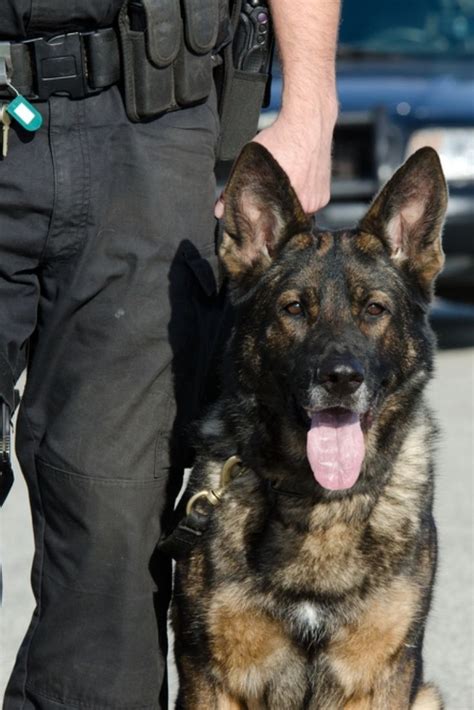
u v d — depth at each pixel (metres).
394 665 7.66
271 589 7.48
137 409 7.09
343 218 18.14
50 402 7.10
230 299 7.94
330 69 7.68
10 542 11.98
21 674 7.29
